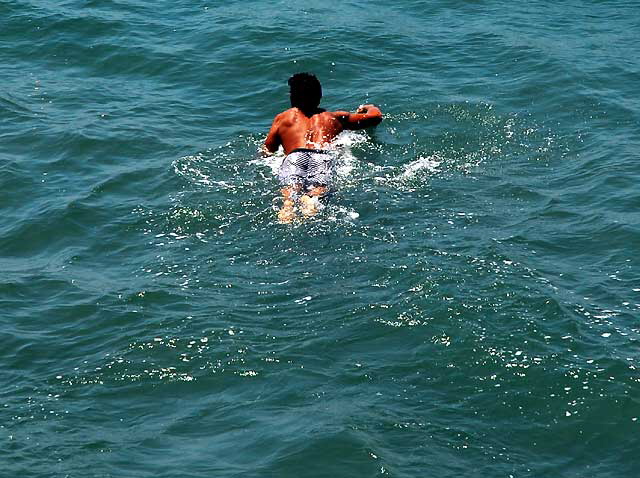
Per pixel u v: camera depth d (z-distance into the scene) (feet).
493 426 39.22
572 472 37.06
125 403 41.50
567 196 58.65
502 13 91.20
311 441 38.01
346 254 51.49
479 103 71.72
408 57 80.79
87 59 81.25
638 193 58.65
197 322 46.37
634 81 75.97
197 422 40.06
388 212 56.03
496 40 83.87
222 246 53.31
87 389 42.42
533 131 67.87
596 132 67.72
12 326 47.14
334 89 74.90
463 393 41.01
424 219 55.42
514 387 41.16
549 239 53.31
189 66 79.41
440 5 93.09
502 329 44.39
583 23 88.94
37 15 87.81
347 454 37.37
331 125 63.10
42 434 39.52
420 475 36.42
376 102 71.97
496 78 76.54
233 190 59.31
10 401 41.65
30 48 82.94
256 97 74.23
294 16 89.15
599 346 43.45
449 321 44.96
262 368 42.98
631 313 46.19
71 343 45.75
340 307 46.85
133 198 59.41
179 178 61.16
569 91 73.67
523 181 60.85
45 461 37.83
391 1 94.27
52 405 41.39
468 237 53.21
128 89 76.18
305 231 54.19
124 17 88.48
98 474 36.94
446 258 50.44
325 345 44.27
